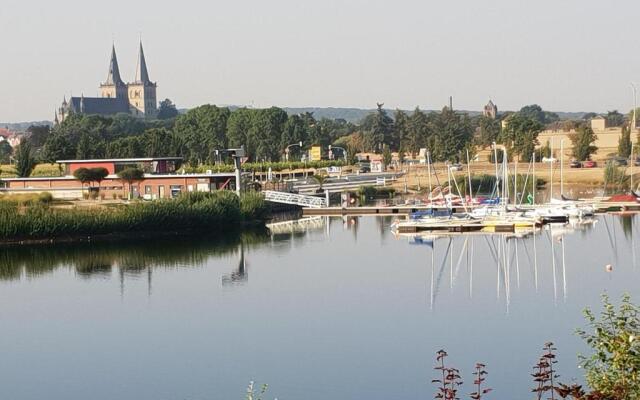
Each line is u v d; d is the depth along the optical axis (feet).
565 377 192.85
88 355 230.27
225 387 200.95
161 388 202.08
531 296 284.82
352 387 196.54
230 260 369.50
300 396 192.24
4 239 408.26
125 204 461.78
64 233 416.67
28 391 203.51
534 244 401.08
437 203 556.10
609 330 113.09
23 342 244.63
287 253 387.75
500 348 221.87
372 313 265.34
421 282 313.94
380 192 647.56
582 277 315.78
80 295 302.04
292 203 552.00
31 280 328.90
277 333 244.63
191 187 530.68
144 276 333.83
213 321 261.24
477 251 383.45
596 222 478.18
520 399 183.62
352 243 418.51
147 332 251.39
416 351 222.07
